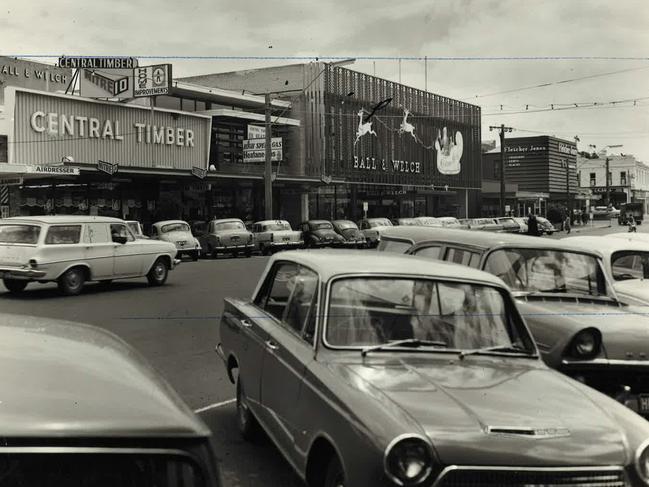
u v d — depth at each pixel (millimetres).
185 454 1559
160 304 13438
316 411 3674
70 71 42781
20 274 14297
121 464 1503
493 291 4555
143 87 34219
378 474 3039
